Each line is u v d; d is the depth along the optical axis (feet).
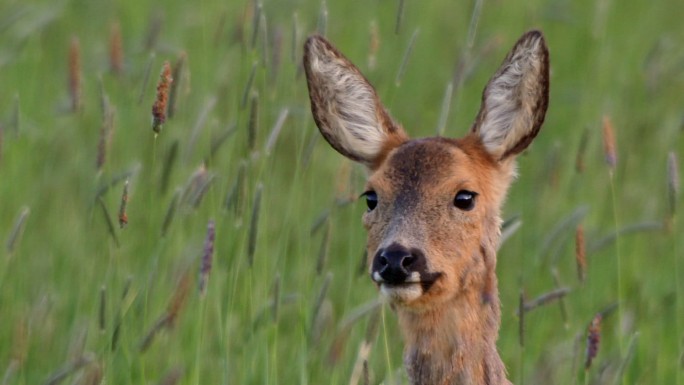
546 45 40.06
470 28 46.24
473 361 39.01
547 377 46.34
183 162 47.32
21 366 43.93
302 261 48.57
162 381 41.83
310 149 46.73
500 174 41.09
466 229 38.91
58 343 47.29
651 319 50.19
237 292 47.96
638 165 60.18
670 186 41.34
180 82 44.06
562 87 66.90
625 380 42.78
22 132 56.54
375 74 62.69
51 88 66.13
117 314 42.75
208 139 51.37
